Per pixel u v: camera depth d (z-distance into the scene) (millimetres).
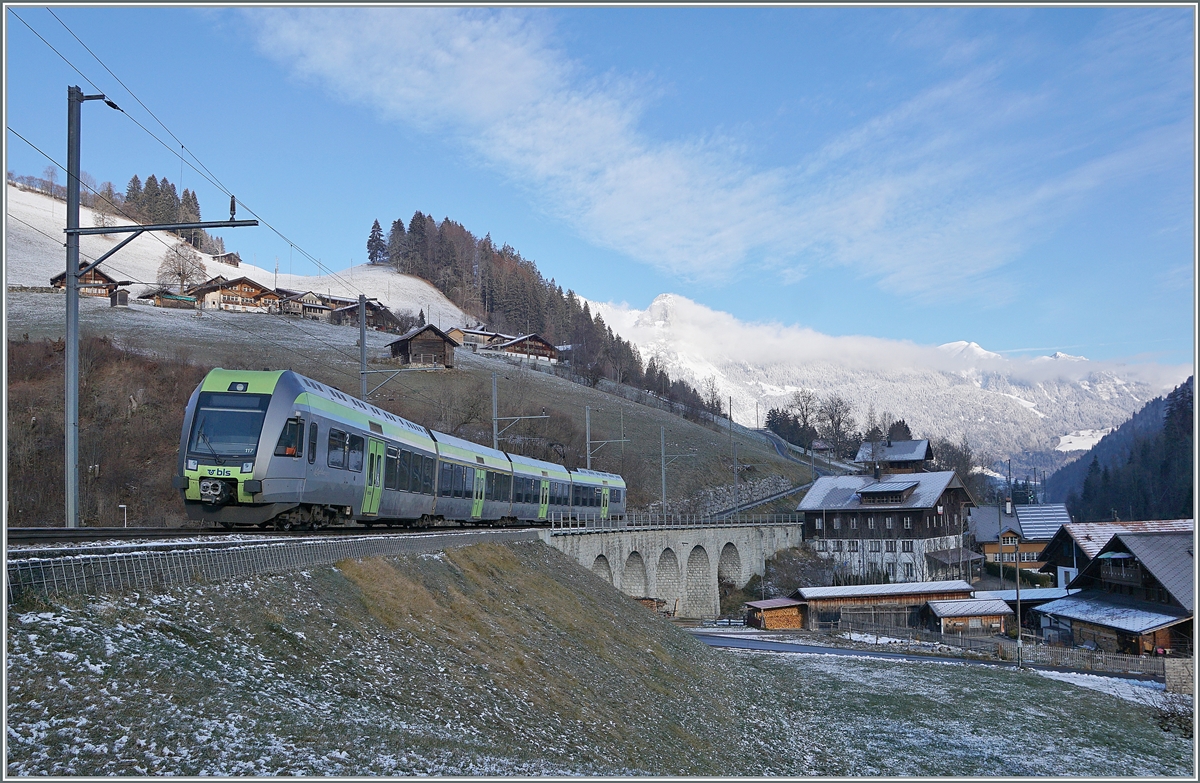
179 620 14047
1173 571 51438
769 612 66250
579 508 58938
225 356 93000
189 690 11945
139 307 121188
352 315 152500
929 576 86375
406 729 14039
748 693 33438
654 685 27844
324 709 13492
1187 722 34812
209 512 21391
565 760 16156
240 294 143000
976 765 27047
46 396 57750
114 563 13695
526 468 49188
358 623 18672
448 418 87750
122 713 10617
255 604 16344
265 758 10805
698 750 22328
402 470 30750
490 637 23500
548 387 134875
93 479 49594
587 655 27406
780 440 193875
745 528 82312
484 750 14430
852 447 191625
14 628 11266
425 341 119000
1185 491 140875
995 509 107812
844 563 90562
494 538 36000
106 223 189750
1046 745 30328
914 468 110688
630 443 114188
